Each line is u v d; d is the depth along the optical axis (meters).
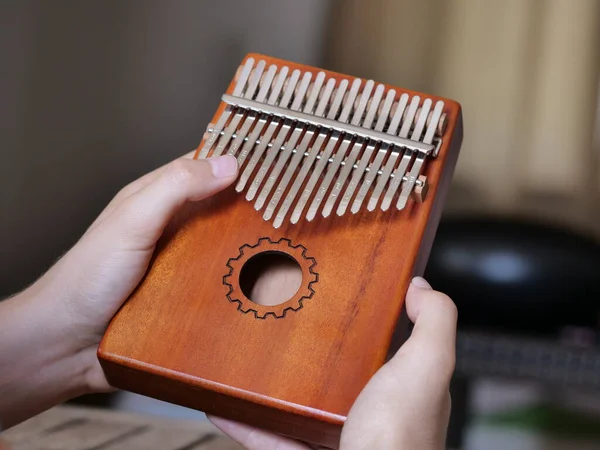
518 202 1.23
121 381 0.47
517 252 1.04
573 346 0.99
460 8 1.19
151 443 0.59
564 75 1.20
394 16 1.19
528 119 1.21
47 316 0.54
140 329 0.46
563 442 1.07
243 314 0.46
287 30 1.19
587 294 1.04
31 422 0.62
